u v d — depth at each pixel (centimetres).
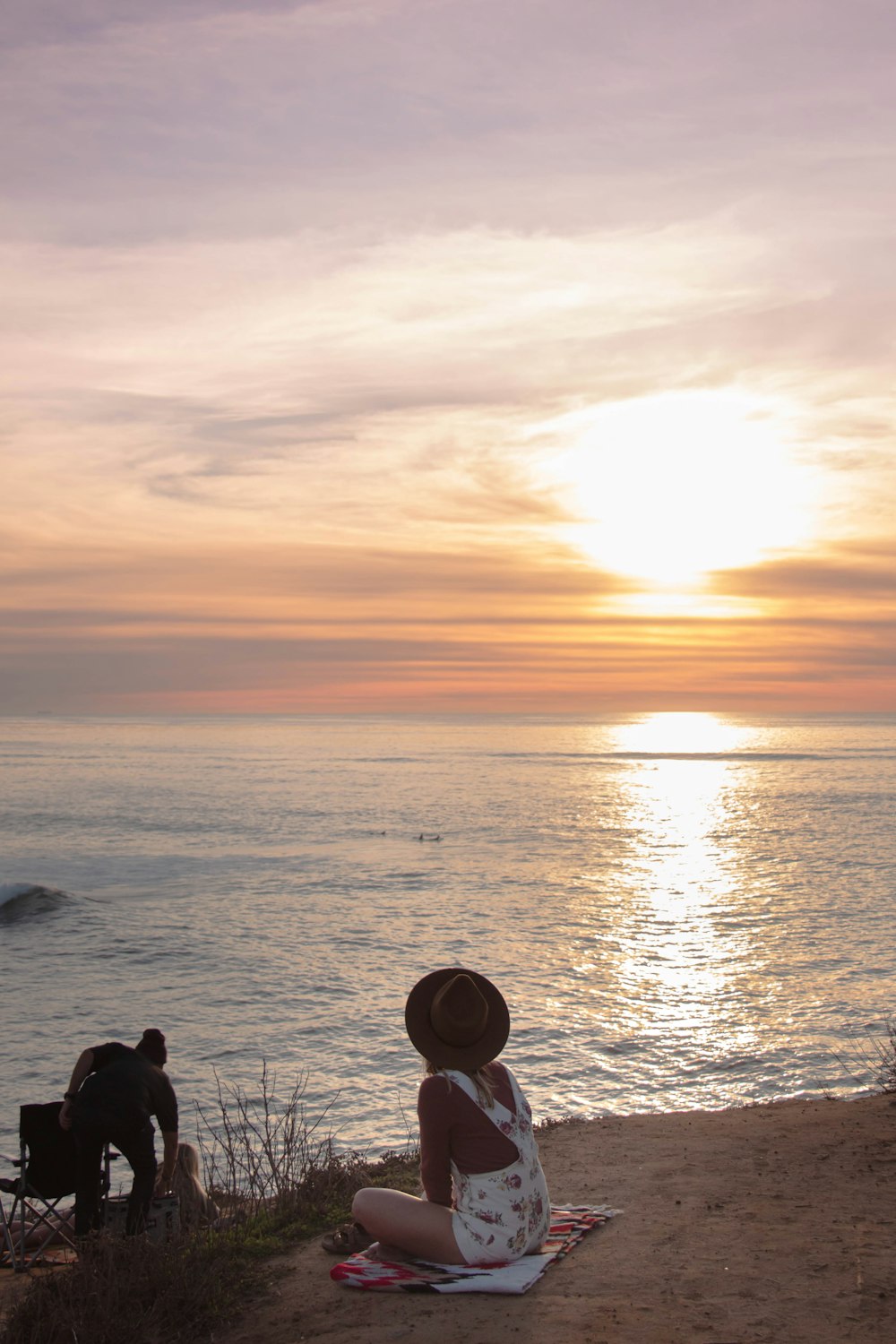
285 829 8288
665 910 4516
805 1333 412
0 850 6938
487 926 4144
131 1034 2528
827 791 12675
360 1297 475
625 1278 481
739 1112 944
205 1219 658
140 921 4281
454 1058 492
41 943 3844
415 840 7506
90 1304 491
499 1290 462
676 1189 652
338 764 19262
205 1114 1872
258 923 4241
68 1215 694
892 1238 523
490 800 11319
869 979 3070
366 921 4278
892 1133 783
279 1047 2373
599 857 6569
